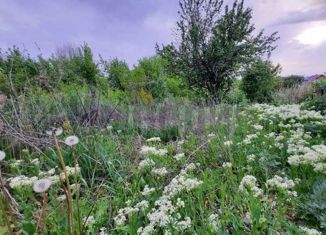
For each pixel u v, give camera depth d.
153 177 2.86
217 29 13.49
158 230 1.93
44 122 4.31
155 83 11.59
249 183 2.21
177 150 4.02
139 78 11.88
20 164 3.09
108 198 2.62
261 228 1.85
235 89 14.88
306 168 2.73
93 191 2.78
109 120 5.71
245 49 13.39
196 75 13.58
